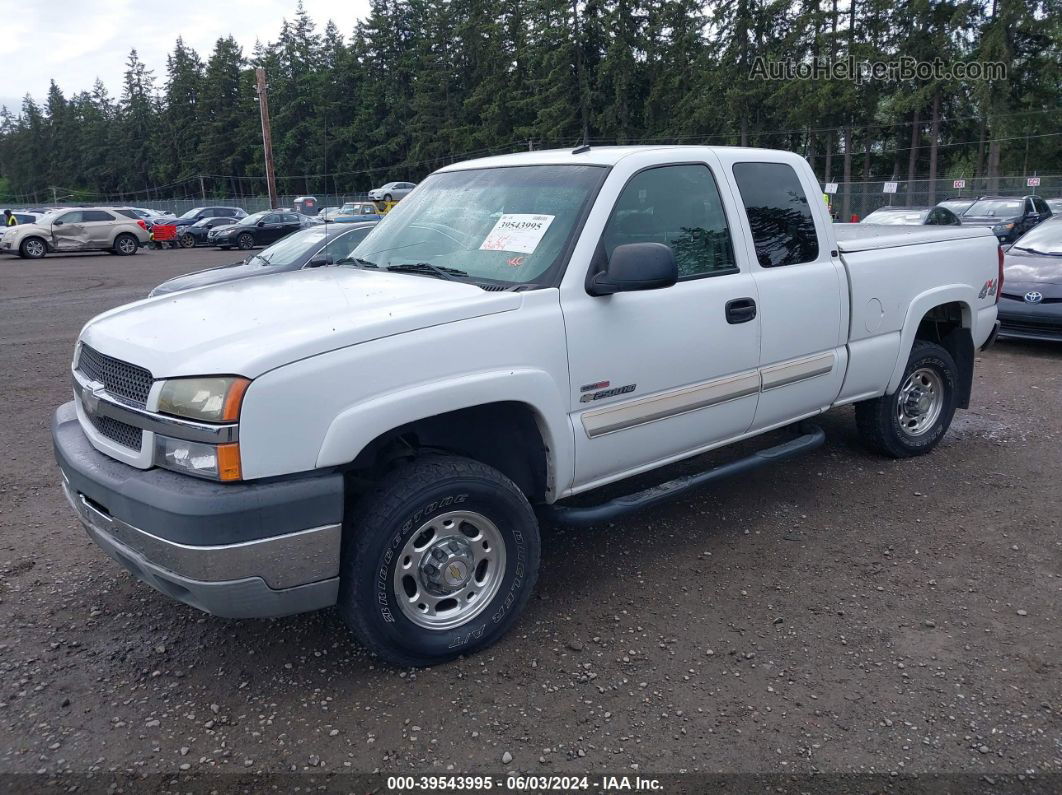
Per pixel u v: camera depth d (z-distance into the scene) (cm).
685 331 391
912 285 517
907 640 353
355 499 330
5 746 289
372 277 379
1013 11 4175
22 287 1825
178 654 346
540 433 354
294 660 341
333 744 290
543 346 342
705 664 337
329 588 299
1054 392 760
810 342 457
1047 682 323
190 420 280
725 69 4709
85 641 355
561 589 399
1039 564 420
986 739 291
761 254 434
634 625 366
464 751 287
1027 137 4556
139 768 279
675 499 505
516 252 370
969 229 575
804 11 4566
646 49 4906
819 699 314
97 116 11019
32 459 595
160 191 10075
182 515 272
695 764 280
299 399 282
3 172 13325
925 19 4381
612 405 373
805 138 4950
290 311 321
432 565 325
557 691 319
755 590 396
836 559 428
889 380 521
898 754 284
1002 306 927
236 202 7431
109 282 1941
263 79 3247
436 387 310
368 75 7706
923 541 447
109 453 312
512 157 440
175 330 315
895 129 4928
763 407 440
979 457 577
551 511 379
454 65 6725
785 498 506
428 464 321
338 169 7794
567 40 5028
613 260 344
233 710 309
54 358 981
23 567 424
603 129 5062
